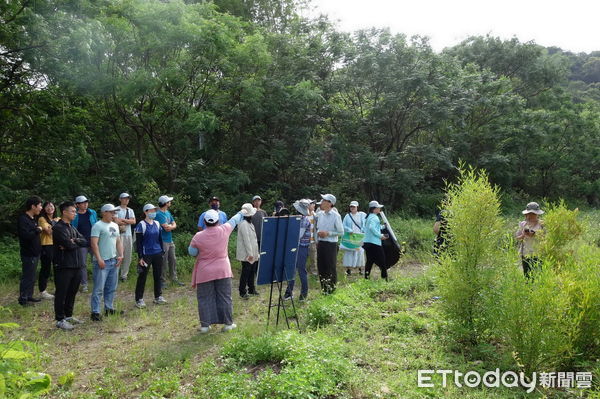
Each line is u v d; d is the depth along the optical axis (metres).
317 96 15.63
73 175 12.60
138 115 13.49
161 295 8.35
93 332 6.76
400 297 7.55
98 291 7.29
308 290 8.80
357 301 7.21
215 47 12.75
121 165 13.61
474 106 20.84
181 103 12.97
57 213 11.85
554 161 27.72
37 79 11.84
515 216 20.50
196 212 13.99
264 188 16.48
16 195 12.12
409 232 14.85
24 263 8.07
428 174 22.77
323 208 8.03
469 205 5.58
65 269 6.89
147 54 12.80
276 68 16.95
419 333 5.98
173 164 14.97
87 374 5.28
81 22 10.71
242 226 8.44
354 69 18.36
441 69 19.19
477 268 5.51
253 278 8.80
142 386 4.89
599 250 5.61
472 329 5.48
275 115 15.79
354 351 5.27
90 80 11.84
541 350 4.53
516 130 22.98
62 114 12.45
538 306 4.55
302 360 4.74
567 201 28.33
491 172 23.36
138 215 13.91
